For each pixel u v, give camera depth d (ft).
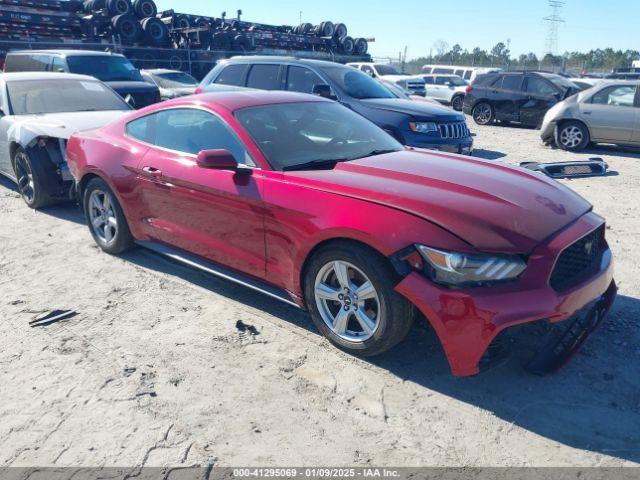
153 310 12.62
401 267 9.07
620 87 34.40
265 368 10.20
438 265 8.79
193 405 9.17
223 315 12.32
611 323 11.69
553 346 9.85
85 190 16.19
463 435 8.39
